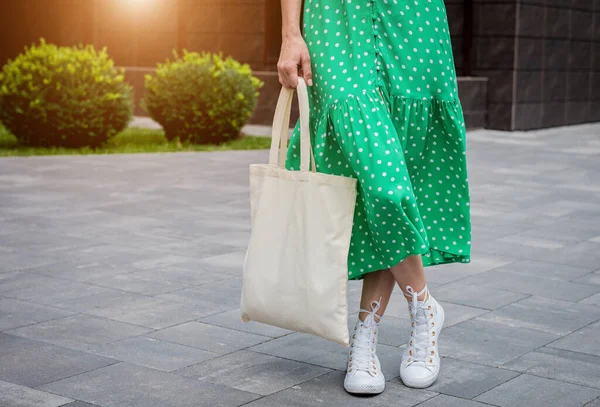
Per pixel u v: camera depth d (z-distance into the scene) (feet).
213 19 56.29
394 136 10.64
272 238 11.09
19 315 14.58
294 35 11.10
